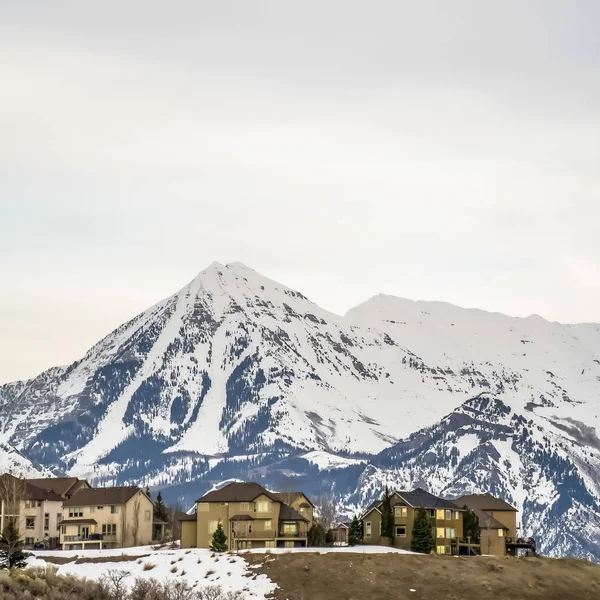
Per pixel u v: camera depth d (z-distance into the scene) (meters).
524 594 178.62
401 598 172.12
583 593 183.38
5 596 152.38
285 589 174.75
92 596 163.62
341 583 176.62
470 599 174.12
